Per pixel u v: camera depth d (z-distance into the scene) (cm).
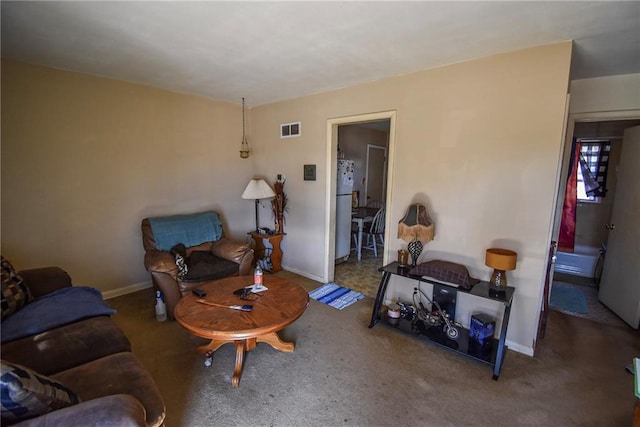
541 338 255
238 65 257
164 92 340
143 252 342
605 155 420
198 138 378
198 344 237
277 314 199
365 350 231
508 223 232
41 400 98
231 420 165
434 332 246
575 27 183
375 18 176
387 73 276
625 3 155
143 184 335
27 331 159
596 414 173
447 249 264
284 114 388
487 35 196
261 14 172
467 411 173
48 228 275
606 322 287
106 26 187
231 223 428
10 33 197
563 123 205
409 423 164
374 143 637
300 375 202
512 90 222
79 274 297
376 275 406
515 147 224
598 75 268
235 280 259
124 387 127
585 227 441
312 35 199
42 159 267
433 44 212
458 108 247
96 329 168
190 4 161
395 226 296
